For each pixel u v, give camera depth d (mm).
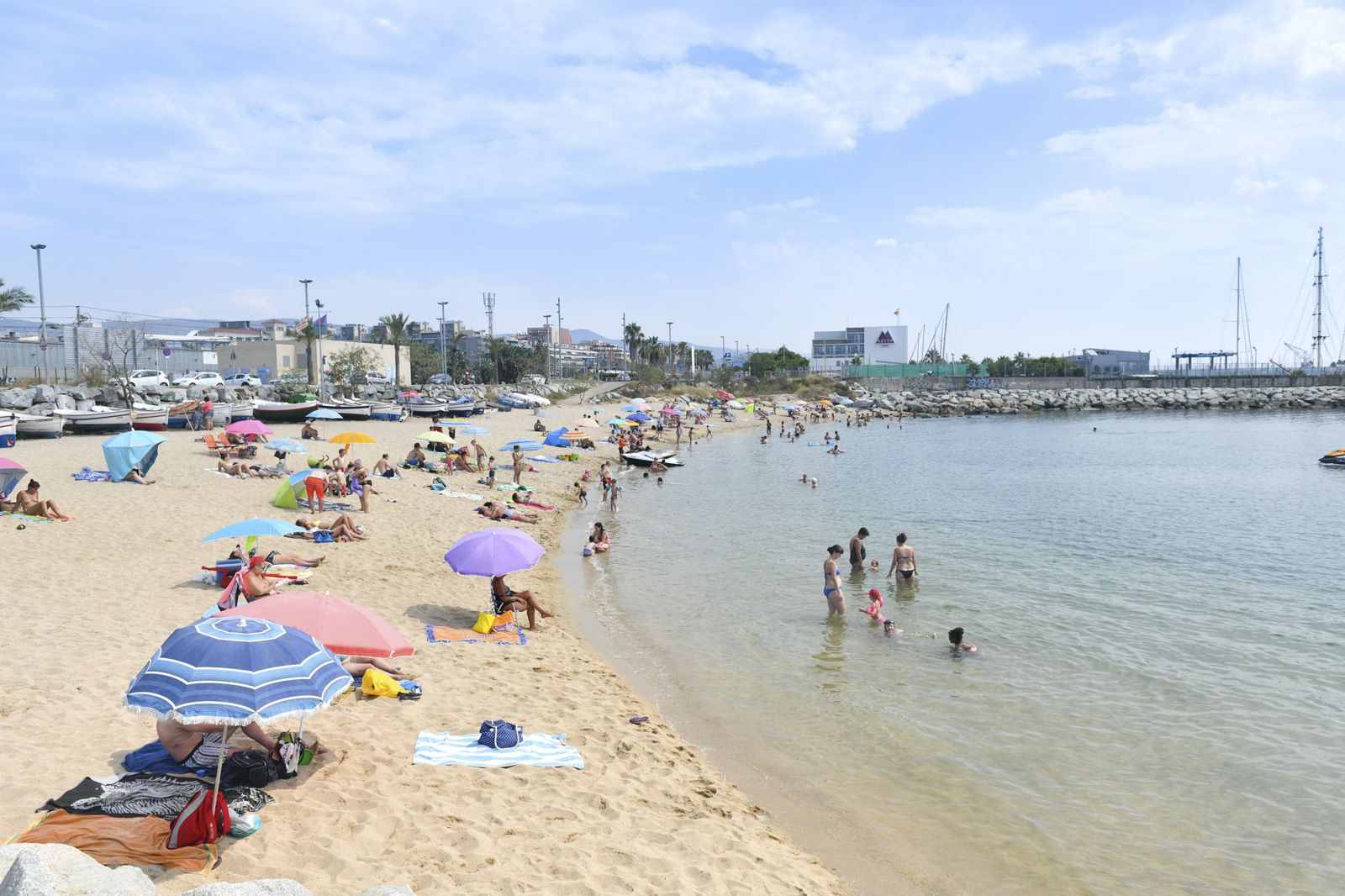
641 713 11438
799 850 8352
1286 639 15758
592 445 49719
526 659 13070
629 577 20266
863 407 110625
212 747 7066
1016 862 8477
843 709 12328
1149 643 15484
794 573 20844
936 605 18016
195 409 40562
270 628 6816
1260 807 9664
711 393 110000
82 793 6410
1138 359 159750
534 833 7449
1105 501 34188
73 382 55688
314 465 30047
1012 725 11867
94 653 10680
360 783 7930
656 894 6715
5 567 15031
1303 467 47594
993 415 109125
